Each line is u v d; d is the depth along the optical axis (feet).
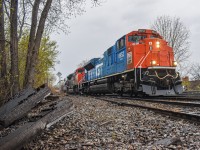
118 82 77.00
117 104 50.47
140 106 42.68
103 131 24.72
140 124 27.48
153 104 48.14
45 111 23.39
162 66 63.67
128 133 23.22
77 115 36.63
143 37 68.18
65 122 30.66
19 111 25.77
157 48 64.80
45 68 82.79
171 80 63.36
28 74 49.14
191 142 18.72
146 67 63.67
